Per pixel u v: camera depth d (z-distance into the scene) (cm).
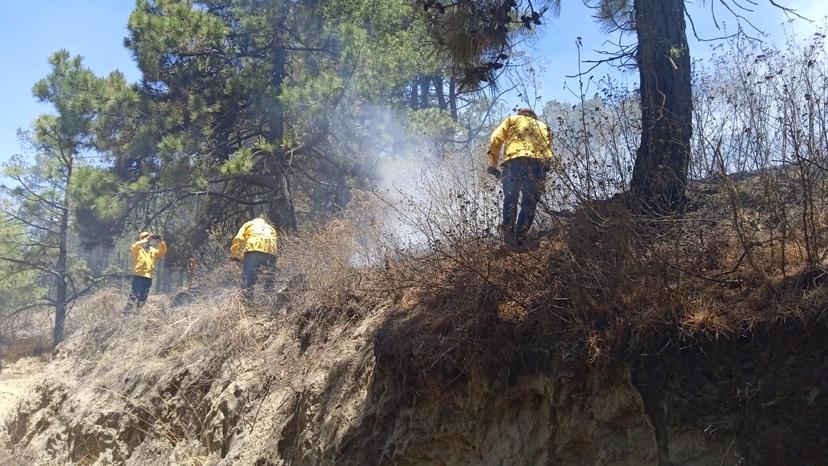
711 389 462
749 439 442
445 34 712
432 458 571
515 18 726
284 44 1909
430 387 578
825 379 430
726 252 521
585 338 509
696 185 573
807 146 507
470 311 573
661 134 593
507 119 682
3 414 1442
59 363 1277
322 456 635
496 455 536
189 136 1748
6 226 2303
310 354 773
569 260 538
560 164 575
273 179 1866
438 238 712
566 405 510
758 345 457
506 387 537
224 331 929
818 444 423
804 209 482
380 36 1872
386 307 715
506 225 637
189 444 841
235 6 1875
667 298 494
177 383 922
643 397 479
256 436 741
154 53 1755
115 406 971
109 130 1861
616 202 536
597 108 582
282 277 1022
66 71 2031
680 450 462
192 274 1423
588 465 499
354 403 647
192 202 2005
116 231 1922
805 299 454
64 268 2275
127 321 1224
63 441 1023
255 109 1834
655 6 631
